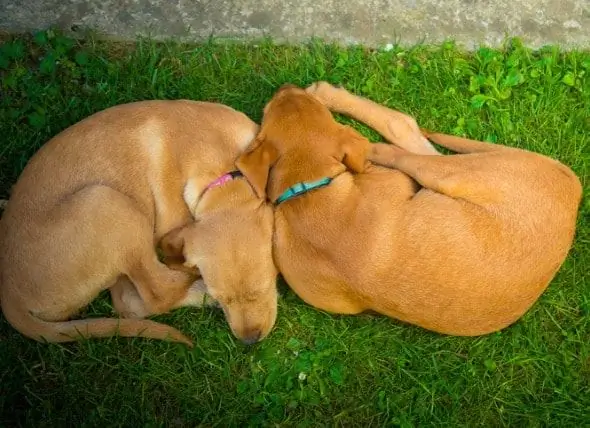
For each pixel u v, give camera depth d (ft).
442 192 3.35
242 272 3.36
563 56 3.93
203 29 3.91
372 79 3.86
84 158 3.32
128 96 3.81
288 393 3.57
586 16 3.97
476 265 3.21
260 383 3.57
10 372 3.51
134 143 3.38
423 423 3.54
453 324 3.33
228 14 3.92
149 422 3.51
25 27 3.87
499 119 3.83
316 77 3.85
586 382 3.60
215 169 3.45
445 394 3.59
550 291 3.67
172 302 3.49
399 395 3.57
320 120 3.43
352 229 3.31
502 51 3.94
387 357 3.62
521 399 3.59
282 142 3.40
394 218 3.31
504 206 3.27
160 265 3.44
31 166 3.34
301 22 3.93
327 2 3.94
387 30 3.94
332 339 3.62
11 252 3.26
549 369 3.60
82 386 3.52
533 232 3.24
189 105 3.51
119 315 3.56
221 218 3.39
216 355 3.59
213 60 3.87
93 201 3.23
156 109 3.45
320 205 3.36
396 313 3.35
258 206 3.43
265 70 3.88
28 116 3.76
